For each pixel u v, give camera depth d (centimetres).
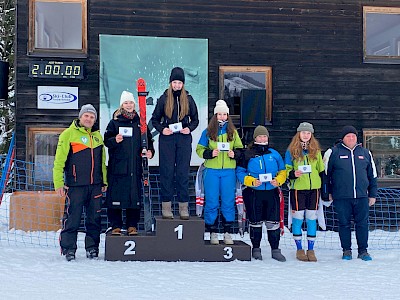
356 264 516
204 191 538
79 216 503
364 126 795
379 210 790
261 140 544
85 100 732
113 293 371
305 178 543
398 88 805
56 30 735
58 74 721
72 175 501
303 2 787
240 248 521
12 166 749
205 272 455
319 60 788
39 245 599
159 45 746
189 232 510
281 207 544
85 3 734
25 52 720
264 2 777
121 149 514
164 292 378
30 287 384
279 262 522
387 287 414
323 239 707
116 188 512
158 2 751
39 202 695
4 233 668
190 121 527
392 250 613
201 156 529
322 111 786
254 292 387
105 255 498
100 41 732
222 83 765
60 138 504
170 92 521
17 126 715
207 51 758
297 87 782
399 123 802
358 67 797
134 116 527
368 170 567
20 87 717
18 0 720
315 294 386
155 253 504
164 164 518
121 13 742
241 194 548
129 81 737
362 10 799
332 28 793
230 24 767
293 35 782
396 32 820
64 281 405
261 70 777
